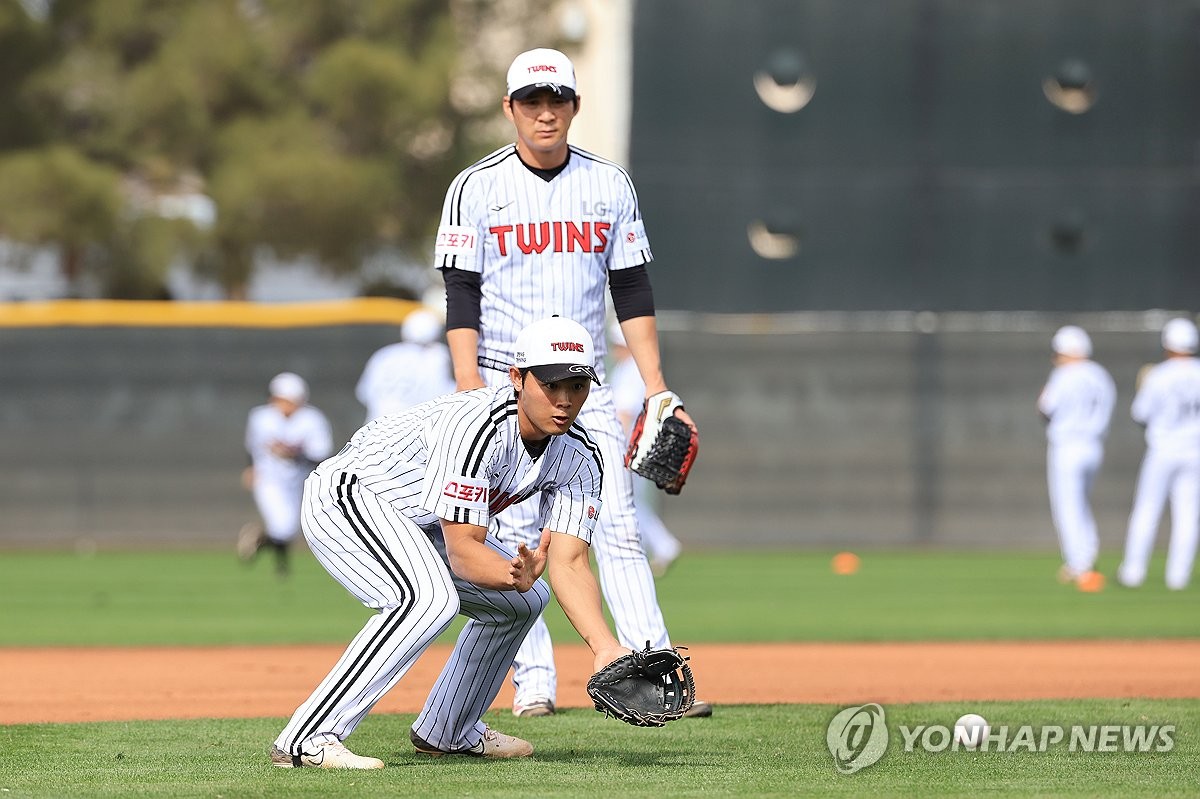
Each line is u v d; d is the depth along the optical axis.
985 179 69.19
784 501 68.38
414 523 18.50
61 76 95.62
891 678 29.59
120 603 46.44
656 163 68.38
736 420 68.44
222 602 46.78
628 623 23.62
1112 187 69.25
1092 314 69.44
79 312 68.00
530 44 110.12
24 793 17.05
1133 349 67.94
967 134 69.19
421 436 18.41
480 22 109.75
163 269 94.56
